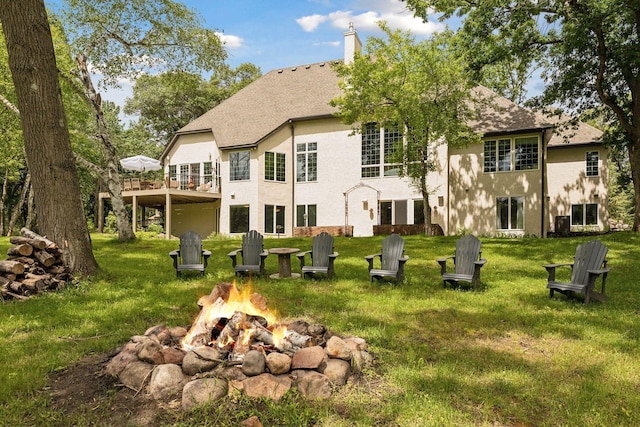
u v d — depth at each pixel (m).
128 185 23.73
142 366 3.59
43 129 7.99
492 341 5.05
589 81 17.70
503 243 15.22
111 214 33.72
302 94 26.55
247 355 3.50
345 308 6.50
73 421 3.04
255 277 9.16
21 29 7.67
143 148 37.12
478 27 16.52
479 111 19.28
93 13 15.55
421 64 17.50
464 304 6.80
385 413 3.20
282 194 24.33
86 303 6.75
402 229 20.75
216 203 25.09
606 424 3.12
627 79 16.02
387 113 18.73
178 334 4.40
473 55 17.36
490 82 26.52
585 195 24.23
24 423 3.00
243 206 24.09
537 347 4.84
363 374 3.87
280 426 3.00
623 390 3.67
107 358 4.17
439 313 6.24
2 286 7.04
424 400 3.41
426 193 19.23
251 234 9.54
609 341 4.99
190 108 40.75
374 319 5.90
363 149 23.16
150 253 13.52
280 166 24.38
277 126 24.17
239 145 23.77
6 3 7.60
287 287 8.04
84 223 8.57
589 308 6.58
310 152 24.27
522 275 9.53
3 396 3.36
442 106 18.02
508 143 20.61
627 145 17.92
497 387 3.74
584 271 7.11
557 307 6.65
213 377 3.41
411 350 4.58
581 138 24.42
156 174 37.66
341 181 23.50
